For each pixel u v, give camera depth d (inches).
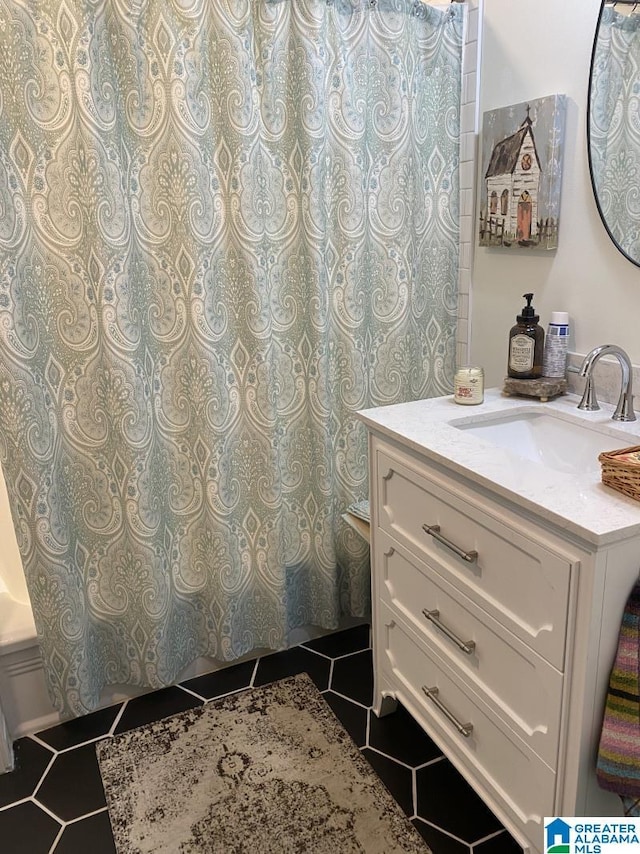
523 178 67.9
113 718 74.3
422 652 61.9
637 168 56.5
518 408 63.1
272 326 72.8
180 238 65.8
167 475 72.2
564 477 46.4
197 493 74.0
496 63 70.2
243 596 78.7
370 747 68.4
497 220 72.7
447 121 75.4
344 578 84.7
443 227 78.8
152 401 69.1
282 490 78.1
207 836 59.1
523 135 66.9
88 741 71.0
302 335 74.4
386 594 66.4
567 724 44.6
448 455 50.9
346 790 63.3
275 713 73.9
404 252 76.9
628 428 55.2
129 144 62.8
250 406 73.0
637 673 41.9
